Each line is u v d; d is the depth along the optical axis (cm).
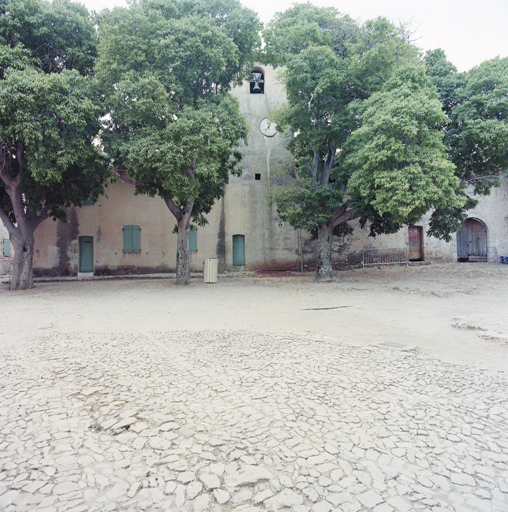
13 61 1059
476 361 471
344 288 1298
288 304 980
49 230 1969
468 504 204
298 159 1686
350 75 1255
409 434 279
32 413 316
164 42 1099
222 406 329
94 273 1991
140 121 1167
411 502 205
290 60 1271
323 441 268
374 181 1077
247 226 2088
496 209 2086
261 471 232
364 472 232
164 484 223
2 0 1111
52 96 1026
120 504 206
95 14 1313
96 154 1259
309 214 1449
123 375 411
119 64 1130
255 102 2120
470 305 933
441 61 1466
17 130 1017
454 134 1284
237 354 494
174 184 1137
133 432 284
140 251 2038
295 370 424
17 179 1358
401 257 2030
